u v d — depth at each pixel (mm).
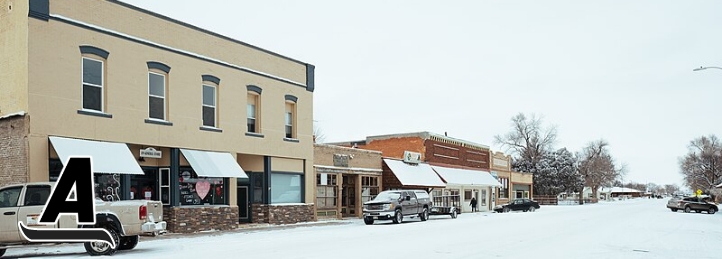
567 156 95062
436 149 48969
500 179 64062
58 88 20047
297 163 32250
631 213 47531
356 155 37938
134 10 23078
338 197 36062
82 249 16578
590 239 20688
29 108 19125
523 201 54844
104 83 21797
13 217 14508
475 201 53281
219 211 26281
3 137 19719
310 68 33469
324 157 34594
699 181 106875
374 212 31141
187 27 25484
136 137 22750
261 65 29719
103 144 21312
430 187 44312
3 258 14836
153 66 23688
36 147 19250
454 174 50344
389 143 48594
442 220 35625
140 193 23859
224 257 14430
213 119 26812
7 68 19938
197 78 25781
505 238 20812
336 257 14453
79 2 20969
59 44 20172
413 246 17547
